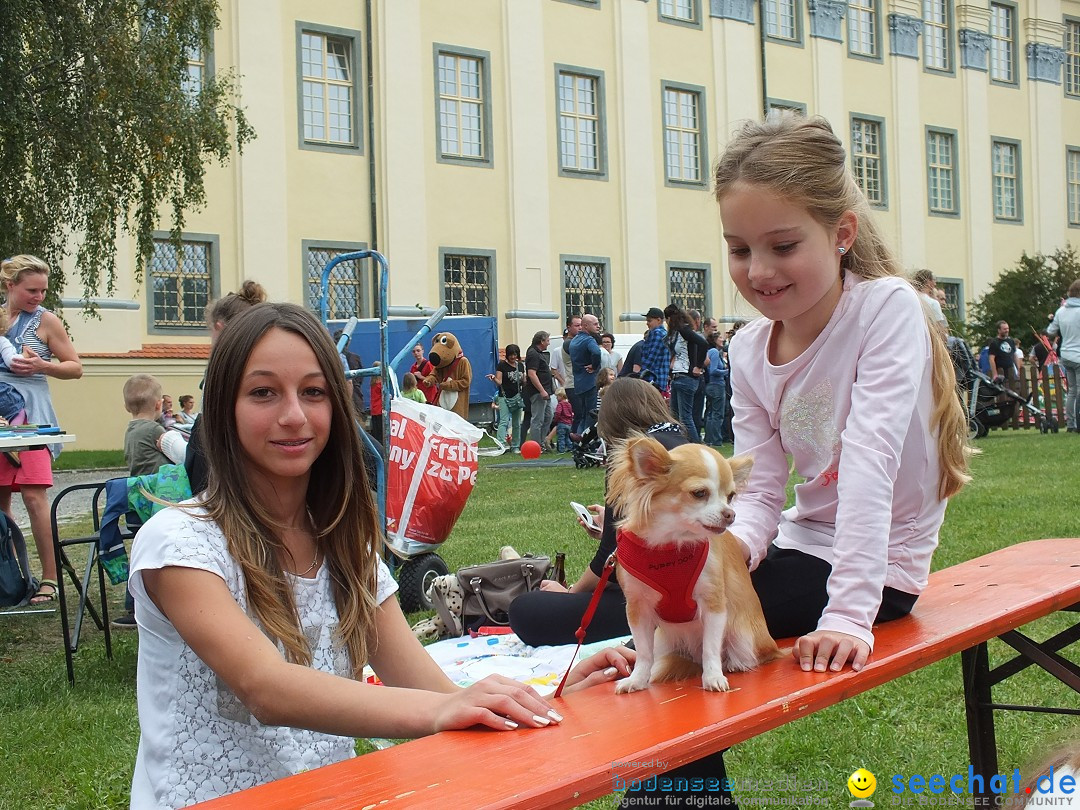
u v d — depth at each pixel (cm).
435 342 1697
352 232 2459
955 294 3481
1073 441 1464
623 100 2848
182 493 485
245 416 216
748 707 197
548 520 930
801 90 3162
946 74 3481
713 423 1830
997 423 1677
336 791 161
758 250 257
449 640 510
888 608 271
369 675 421
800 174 251
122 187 1711
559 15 2756
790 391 280
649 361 1580
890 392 257
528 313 2667
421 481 616
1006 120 3631
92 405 2155
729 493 218
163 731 207
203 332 2317
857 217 268
